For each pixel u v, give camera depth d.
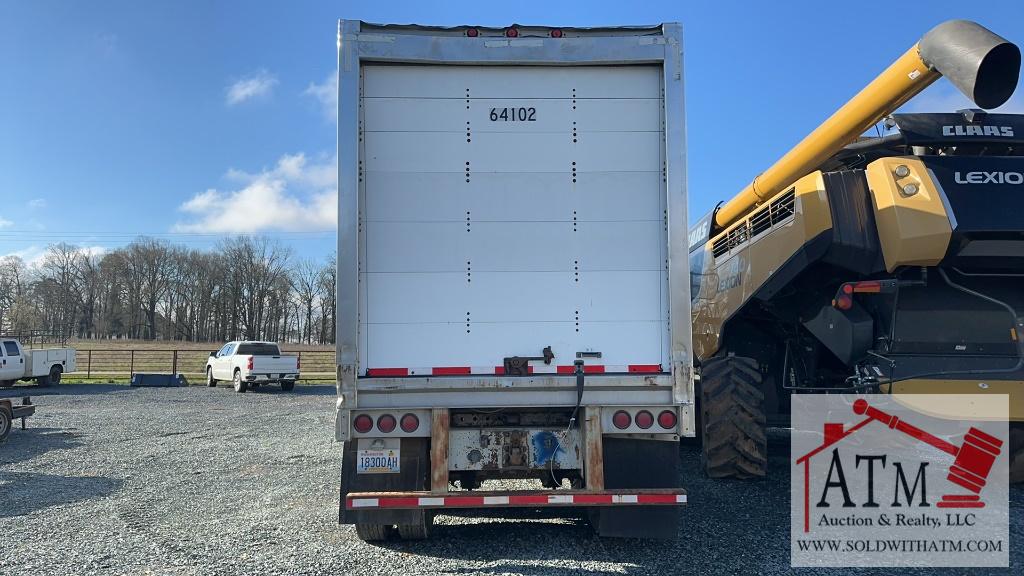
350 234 4.29
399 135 4.47
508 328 4.41
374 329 4.37
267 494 6.80
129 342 68.38
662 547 4.87
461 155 4.49
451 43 4.47
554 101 4.55
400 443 4.37
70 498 6.67
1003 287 6.25
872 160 7.01
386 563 4.52
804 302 7.12
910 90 5.55
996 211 5.70
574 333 4.42
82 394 22.17
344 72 4.38
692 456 8.71
